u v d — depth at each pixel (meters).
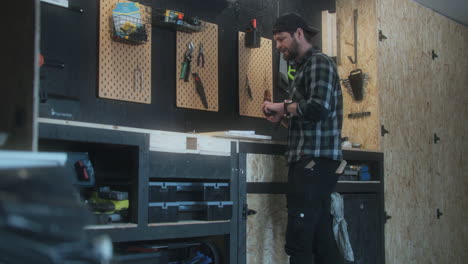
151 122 3.17
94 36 2.93
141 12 3.11
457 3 4.90
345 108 4.07
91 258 0.71
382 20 4.01
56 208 0.76
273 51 4.01
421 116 4.44
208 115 3.51
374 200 3.70
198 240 2.70
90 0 2.92
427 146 4.49
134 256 2.23
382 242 3.71
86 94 2.87
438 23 4.83
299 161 2.63
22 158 0.86
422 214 4.34
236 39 3.75
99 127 2.02
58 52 2.76
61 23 2.78
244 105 3.74
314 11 4.34
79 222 0.77
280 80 3.97
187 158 2.42
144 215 2.18
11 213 0.69
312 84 2.56
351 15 4.09
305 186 2.58
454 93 5.00
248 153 2.86
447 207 4.71
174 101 3.30
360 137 3.96
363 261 3.54
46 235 0.70
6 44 1.27
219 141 2.61
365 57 3.98
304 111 2.51
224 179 2.69
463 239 4.95
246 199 2.76
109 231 2.05
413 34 4.42
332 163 2.64
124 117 3.04
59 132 1.89
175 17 3.17
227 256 2.62
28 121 1.20
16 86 1.23
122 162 2.37
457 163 4.94
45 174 0.85
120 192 2.22
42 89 2.29
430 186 4.48
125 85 3.03
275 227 3.04
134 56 3.08
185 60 3.33
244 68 3.77
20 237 0.67
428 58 4.62
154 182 2.31
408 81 4.29
